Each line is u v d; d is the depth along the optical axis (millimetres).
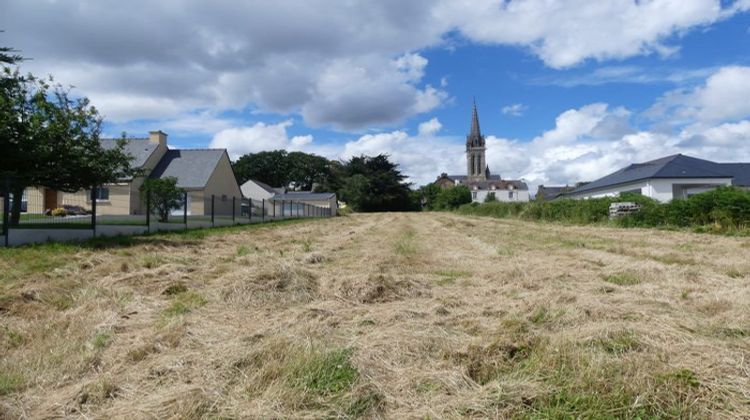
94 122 13008
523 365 3350
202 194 32375
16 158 11180
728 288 6070
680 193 32969
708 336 3957
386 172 72375
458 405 2799
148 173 32406
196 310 5203
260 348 3609
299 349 3617
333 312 4988
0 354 3789
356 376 3168
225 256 9875
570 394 2863
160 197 17078
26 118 11586
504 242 13852
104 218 14664
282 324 4516
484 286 6676
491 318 4762
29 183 11359
